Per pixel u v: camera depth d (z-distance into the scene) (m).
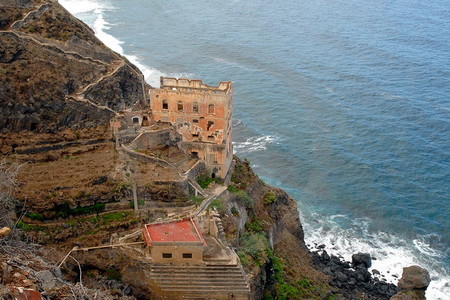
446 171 120.62
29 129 80.69
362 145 130.25
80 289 42.19
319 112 145.00
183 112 85.88
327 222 104.12
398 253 95.94
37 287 39.97
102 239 68.75
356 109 147.25
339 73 170.25
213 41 193.12
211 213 72.31
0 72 81.50
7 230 46.69
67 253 66.38
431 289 86.81
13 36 86.81
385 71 172.50
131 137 81.06
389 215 106.44
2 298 36.03
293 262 86.50
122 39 188.25
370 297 82.94
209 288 64.12
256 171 118.69
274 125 137.50
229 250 67.06
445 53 188.75
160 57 173.00
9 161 74.69
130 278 65.50
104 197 72.56
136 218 72.19
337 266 90.06
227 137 86.69
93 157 78.12
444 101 151.88
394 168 121.69
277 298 75.38
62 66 88.62
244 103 147.75
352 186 115.38
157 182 75.06
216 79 160.00
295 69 172.12
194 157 84.56
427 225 103.81
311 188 114.44
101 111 85.00
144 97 100.12
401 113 145.12
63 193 71.00
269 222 88.81
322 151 127.31
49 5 101.19
